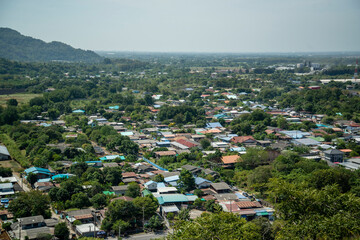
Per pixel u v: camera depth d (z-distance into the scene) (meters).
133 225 60.03
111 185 75.81
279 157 86.06
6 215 60.91
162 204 66.12
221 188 72.75
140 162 91.69
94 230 55.47
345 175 69.44
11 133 114.88
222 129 128.50
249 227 38.94
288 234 36.03
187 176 75.31
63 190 67.38
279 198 40.56
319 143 110.38
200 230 35.47
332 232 34.38
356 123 132.88
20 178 80.12
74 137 112.00
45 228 55.88
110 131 118.25
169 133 123.75
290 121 140.00
